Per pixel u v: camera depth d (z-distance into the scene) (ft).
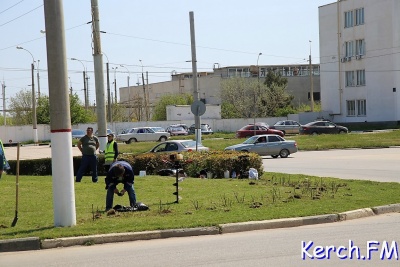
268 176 94.17
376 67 294.05
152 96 520.42
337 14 312.50
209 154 97.96
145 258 39.83
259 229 50.60
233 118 365.40
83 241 45.21
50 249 44.09
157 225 49.16
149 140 272.51
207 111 357.20
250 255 39.96
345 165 122.72
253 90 390.42
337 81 315.99
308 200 63.21
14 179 85.61
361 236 46.11
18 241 43.78
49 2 49.57
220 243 44.62
